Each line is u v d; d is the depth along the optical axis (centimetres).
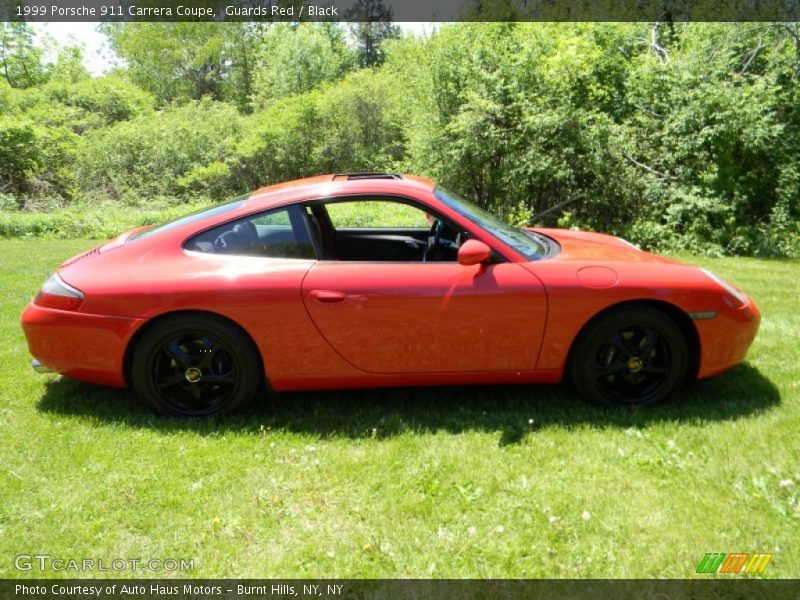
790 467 276
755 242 879
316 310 320
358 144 2173
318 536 240
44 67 2612
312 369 331
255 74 3070
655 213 930
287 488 272
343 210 389
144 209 1548
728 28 1007
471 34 1160
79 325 326
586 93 1016
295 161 2147
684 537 232
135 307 321
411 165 1286
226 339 326
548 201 1051
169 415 340
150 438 319
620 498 257
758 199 950
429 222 399
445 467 286
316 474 283
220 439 316
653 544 229
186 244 336
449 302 320
